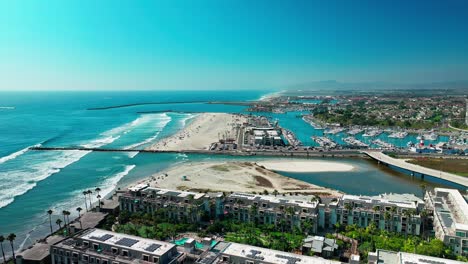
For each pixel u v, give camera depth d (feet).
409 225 506.48
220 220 548.31
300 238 480.23
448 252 418.72
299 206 524.93
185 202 558.97
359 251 443.73
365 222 529.86
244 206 550.77
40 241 456.04
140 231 495.41
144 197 590.14
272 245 450.30
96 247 368.68
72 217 563.48
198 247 389.39
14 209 597.11
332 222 534.78
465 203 542.57
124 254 353.31
